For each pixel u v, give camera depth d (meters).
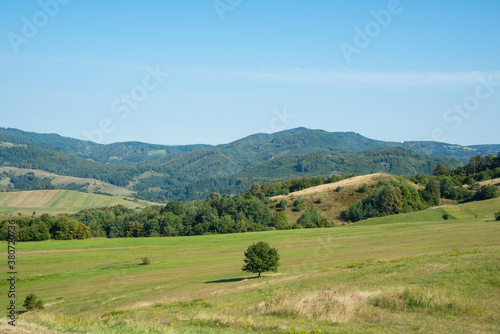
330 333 17.17
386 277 31.69
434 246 55.59
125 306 35.62
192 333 16.95
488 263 30.20
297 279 39.44
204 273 59.53
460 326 17.78
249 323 19.52
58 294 49.12
